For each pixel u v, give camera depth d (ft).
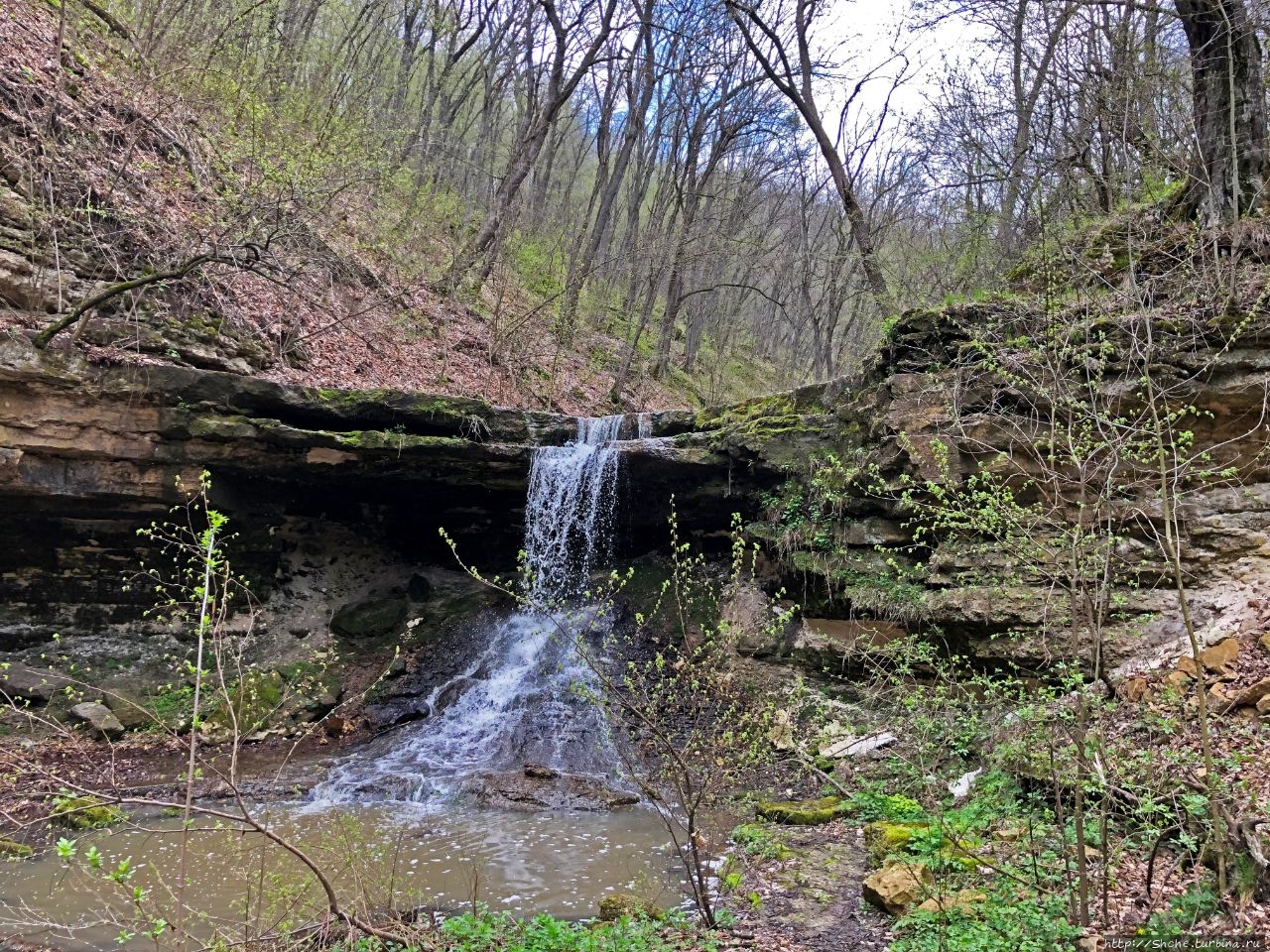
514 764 30.68
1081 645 23.03
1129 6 31.17
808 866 20.08
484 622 40.55
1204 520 23.71
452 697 36.04
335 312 45.37
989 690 18.39
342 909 15.01
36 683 29.84
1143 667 21.74
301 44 56.44
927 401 28.50
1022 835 16.93
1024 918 13.85
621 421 45.11
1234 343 24.11
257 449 33.76
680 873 20.81
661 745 20.15
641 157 86.12
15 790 24.56
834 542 32.68
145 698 31.68
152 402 31.22
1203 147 29.91
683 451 38.96
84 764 27.68
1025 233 33.17
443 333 54.08
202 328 34.71
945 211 46.96
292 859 21.30
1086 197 36.32
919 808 18.16
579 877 20.61
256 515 36.81
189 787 11.98
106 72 40.86
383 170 48.62
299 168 39.99
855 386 34.60
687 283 88.22
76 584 32.83
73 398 29.58
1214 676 20.18
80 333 29.96
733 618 34.91
